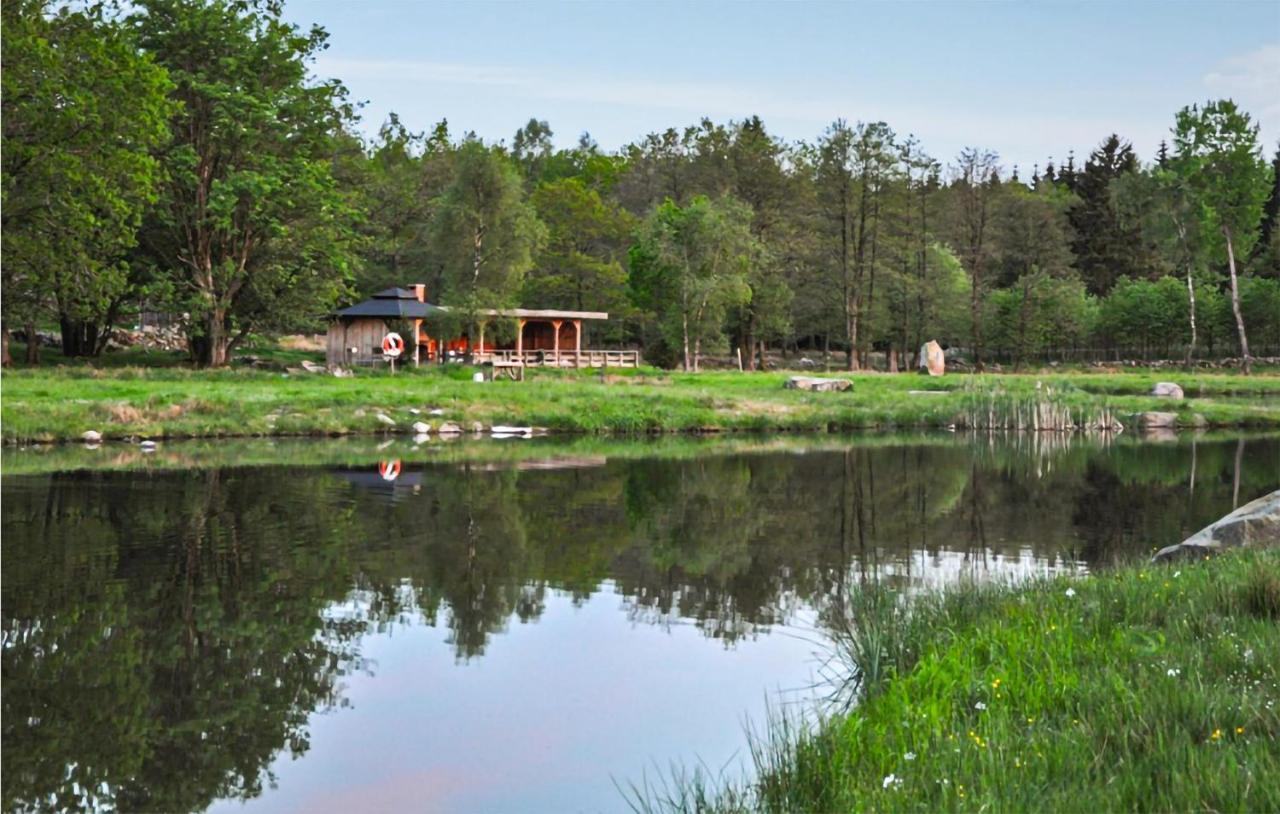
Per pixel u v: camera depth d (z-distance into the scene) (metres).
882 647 8.77
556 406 36.66
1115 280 96.88
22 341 55.97
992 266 89.12
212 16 46.50
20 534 16.02
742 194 71.50
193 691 9.23
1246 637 7.30
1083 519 18.44
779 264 68.94
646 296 63.72
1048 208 84.62
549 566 14.32
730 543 16.03
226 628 11.18
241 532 16.48
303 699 9.02
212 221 46.22
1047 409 38.03
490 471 24.56
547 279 69.81
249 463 24.98
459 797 7.02
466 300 52.31
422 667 9.88
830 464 26.89
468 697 9.05
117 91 38.88
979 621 8.84
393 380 45.88
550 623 11.44
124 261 44.47
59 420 28.62
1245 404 45.28
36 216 37.94
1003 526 17.62
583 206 72.69
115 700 8.98
